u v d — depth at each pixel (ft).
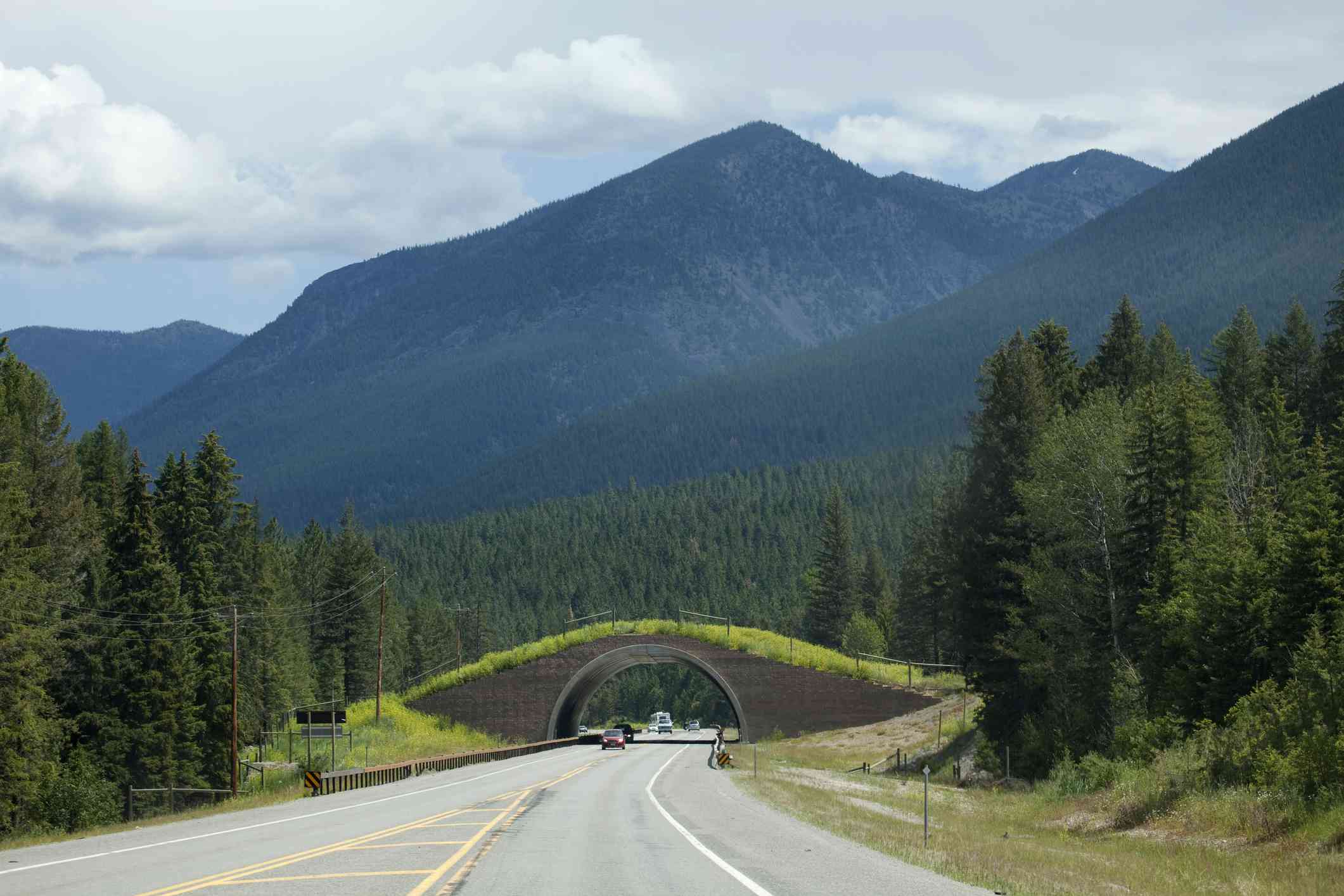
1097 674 188.24
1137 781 117.50
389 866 66.90
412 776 190.19
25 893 57.21
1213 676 145.48
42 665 197.26
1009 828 113.70
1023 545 225.76
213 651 250.78
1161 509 190.08
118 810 210.59
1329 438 241.55
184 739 238.89
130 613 235.81
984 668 226.58
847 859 73.36
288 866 66.64
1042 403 235.20
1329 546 141.79
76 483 242.17
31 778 188.24
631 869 66.69
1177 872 76.59
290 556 442.50
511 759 256.11
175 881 60.90
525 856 72.13
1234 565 147.74
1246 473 207.10
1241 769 108.47
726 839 84.58
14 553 188.34
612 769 199.21
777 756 257.34
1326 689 107.55
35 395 247.09
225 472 268.21
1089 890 64.54
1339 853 79.87
